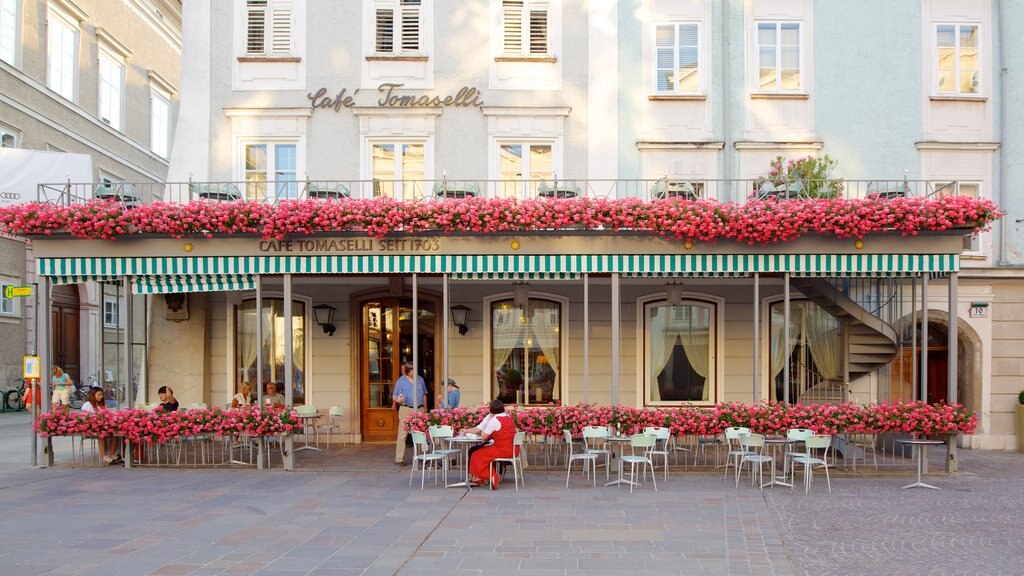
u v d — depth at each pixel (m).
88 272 13.03
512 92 15.74
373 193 15.49
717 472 12.48
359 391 16.09
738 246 12.69
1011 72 15.94
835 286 15.20
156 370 15.78
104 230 12.63
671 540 8.04
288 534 8.26
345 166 15.74
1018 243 15.87
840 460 13.73
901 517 9.21
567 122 15.73
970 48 16.05
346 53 15.82
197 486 11.20
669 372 16.08
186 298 15.82
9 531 8.39
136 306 24.92
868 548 7.79
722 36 15.85
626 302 16.00
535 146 15.81
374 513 9.35
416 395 12.82
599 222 12.52
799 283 15.02
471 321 16.05
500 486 11.23
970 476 12.21
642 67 15.77
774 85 15.92
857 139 15.82
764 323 15.98
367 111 15.70
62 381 21.44
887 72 15.88
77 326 28.23
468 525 8.71
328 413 15.98
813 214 12.28
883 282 15.59
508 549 7.66
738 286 15.96
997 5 15.98
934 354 16.48
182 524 8.73
